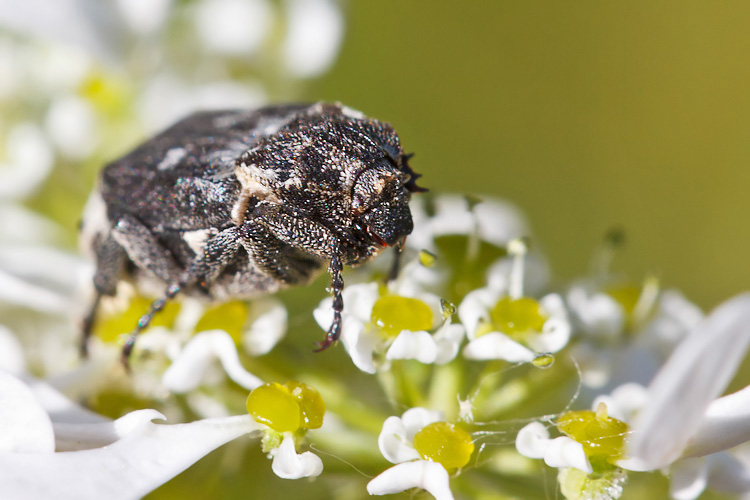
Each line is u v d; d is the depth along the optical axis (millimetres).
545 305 50
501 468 48
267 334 50
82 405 50
